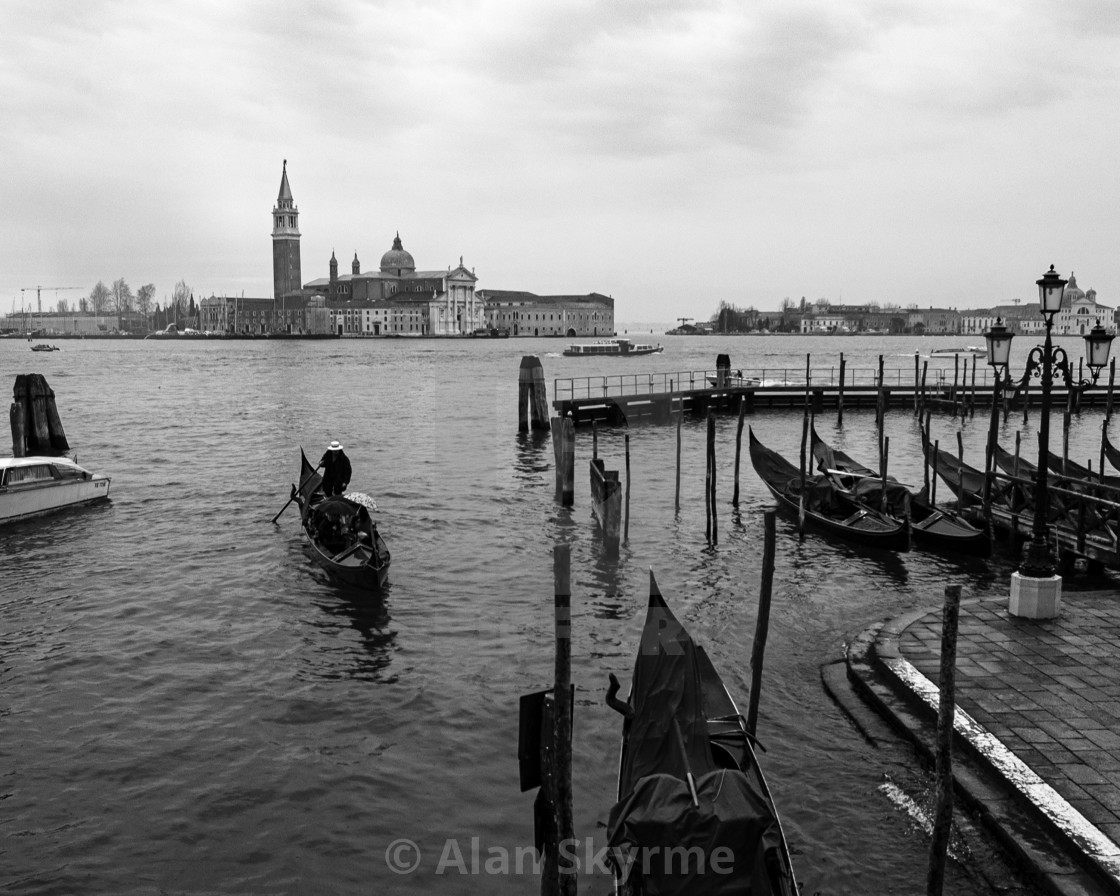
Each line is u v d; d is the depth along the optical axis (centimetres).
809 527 2461
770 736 1227
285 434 4588
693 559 2173
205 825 1086
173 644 1638
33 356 15125
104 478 2867
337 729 1318
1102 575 1873
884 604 1817
